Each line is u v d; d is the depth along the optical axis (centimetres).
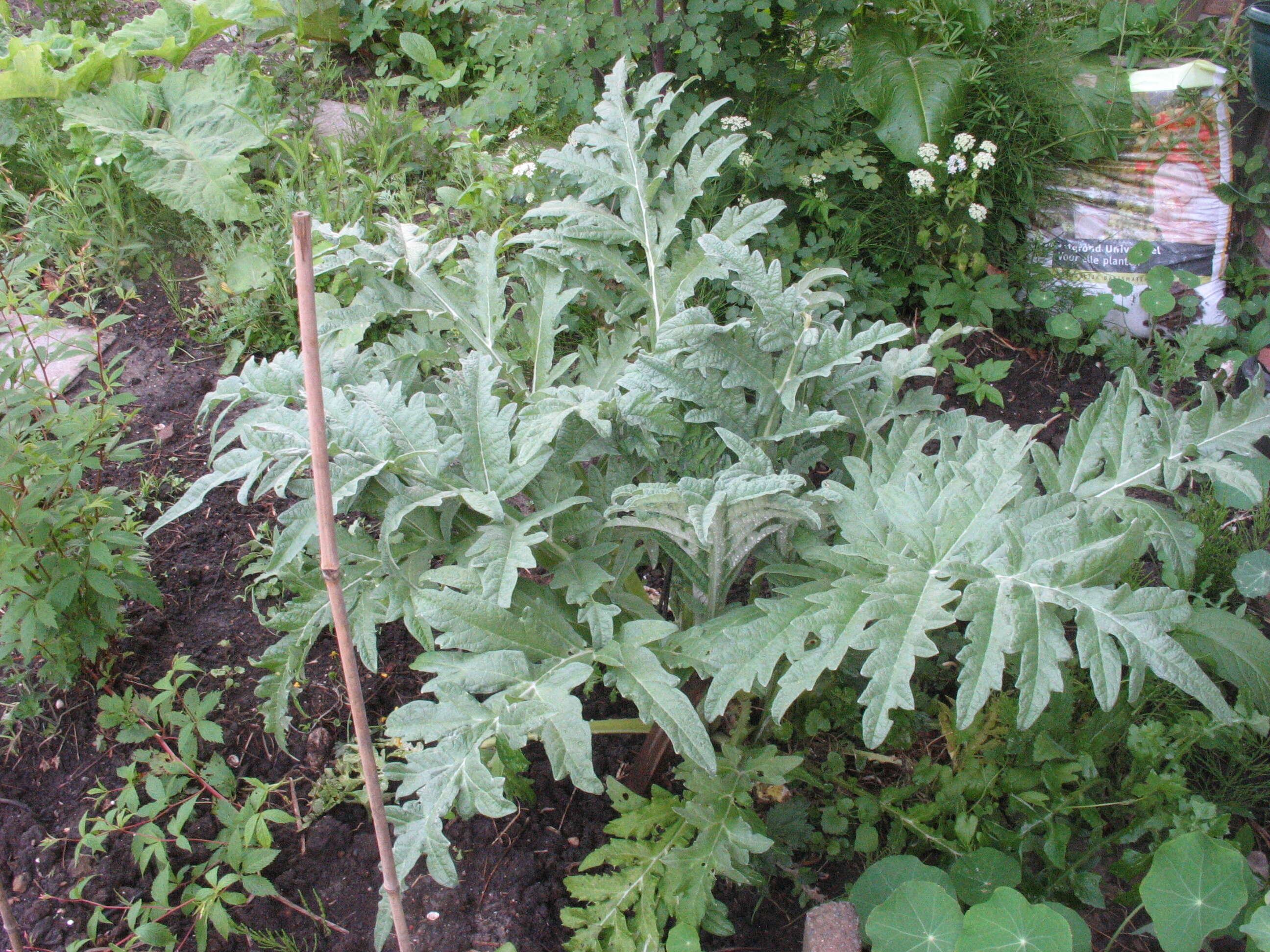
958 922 196
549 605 218
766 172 404
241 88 421
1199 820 223
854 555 199
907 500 201
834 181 416
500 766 207
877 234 417
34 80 416
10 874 230
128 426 335
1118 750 261
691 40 382
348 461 200
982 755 252
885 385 262
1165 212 411
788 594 209
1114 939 222
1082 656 177
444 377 310
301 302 132
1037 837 241
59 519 238
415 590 208
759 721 267
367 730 166
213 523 314
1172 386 394
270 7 482
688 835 225
